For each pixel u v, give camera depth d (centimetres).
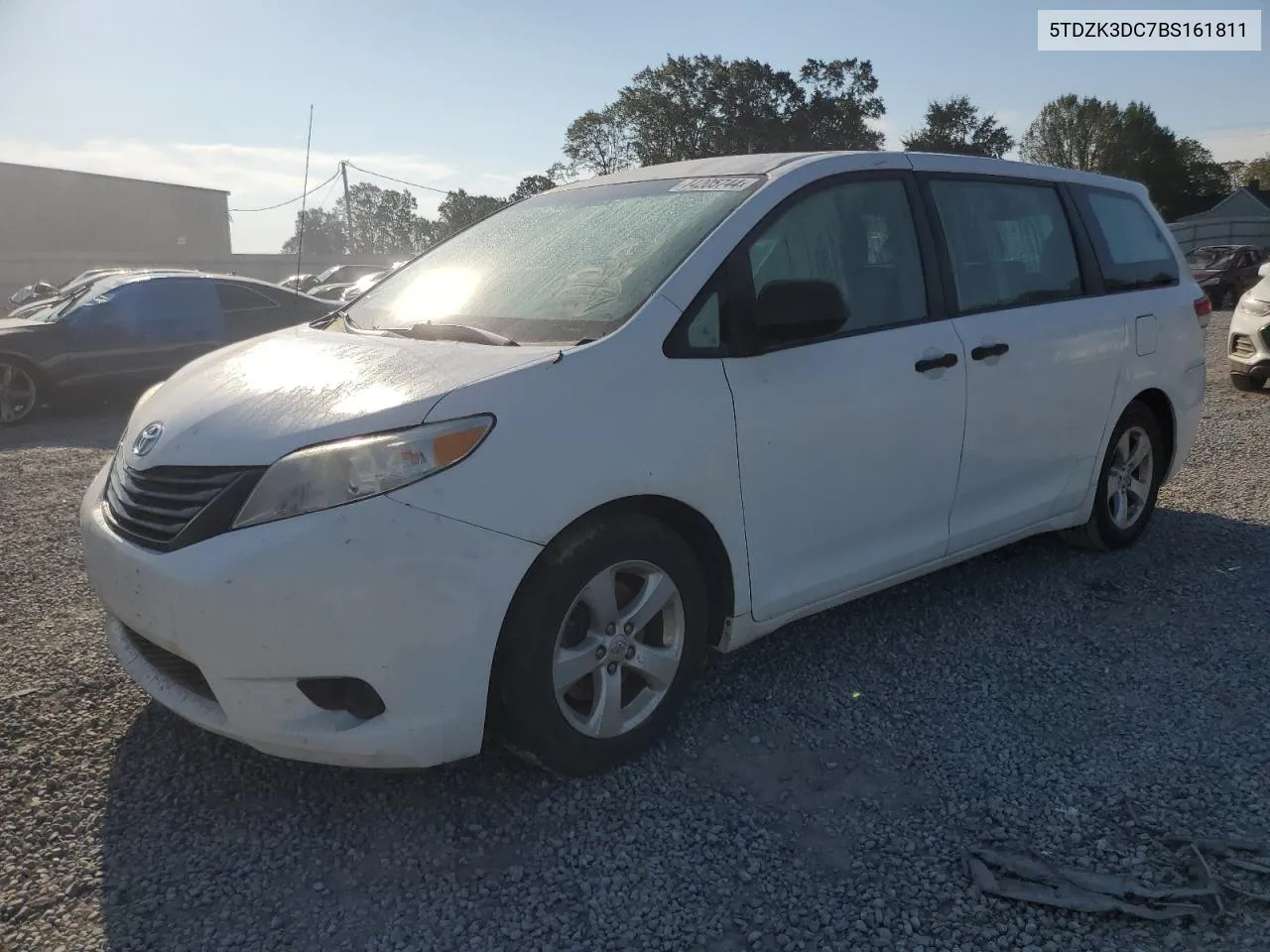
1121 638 399
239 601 248
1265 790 293
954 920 240
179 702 276
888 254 370
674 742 320
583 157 5447
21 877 254
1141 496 501
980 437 391
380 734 257
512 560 263
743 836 273
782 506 326
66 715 335
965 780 299
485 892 251
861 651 388
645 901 247
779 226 335
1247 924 238
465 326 324
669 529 301
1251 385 998
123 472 295
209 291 1090
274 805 287
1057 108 7194
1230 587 451
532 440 267
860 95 5328
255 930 237
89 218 4425
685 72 5275
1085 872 255
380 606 250
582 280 330
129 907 244
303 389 282
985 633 404
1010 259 418
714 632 327
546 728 279
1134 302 472
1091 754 314
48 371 986
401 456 253
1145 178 6812
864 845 269
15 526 566
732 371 311
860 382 343
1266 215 5703
